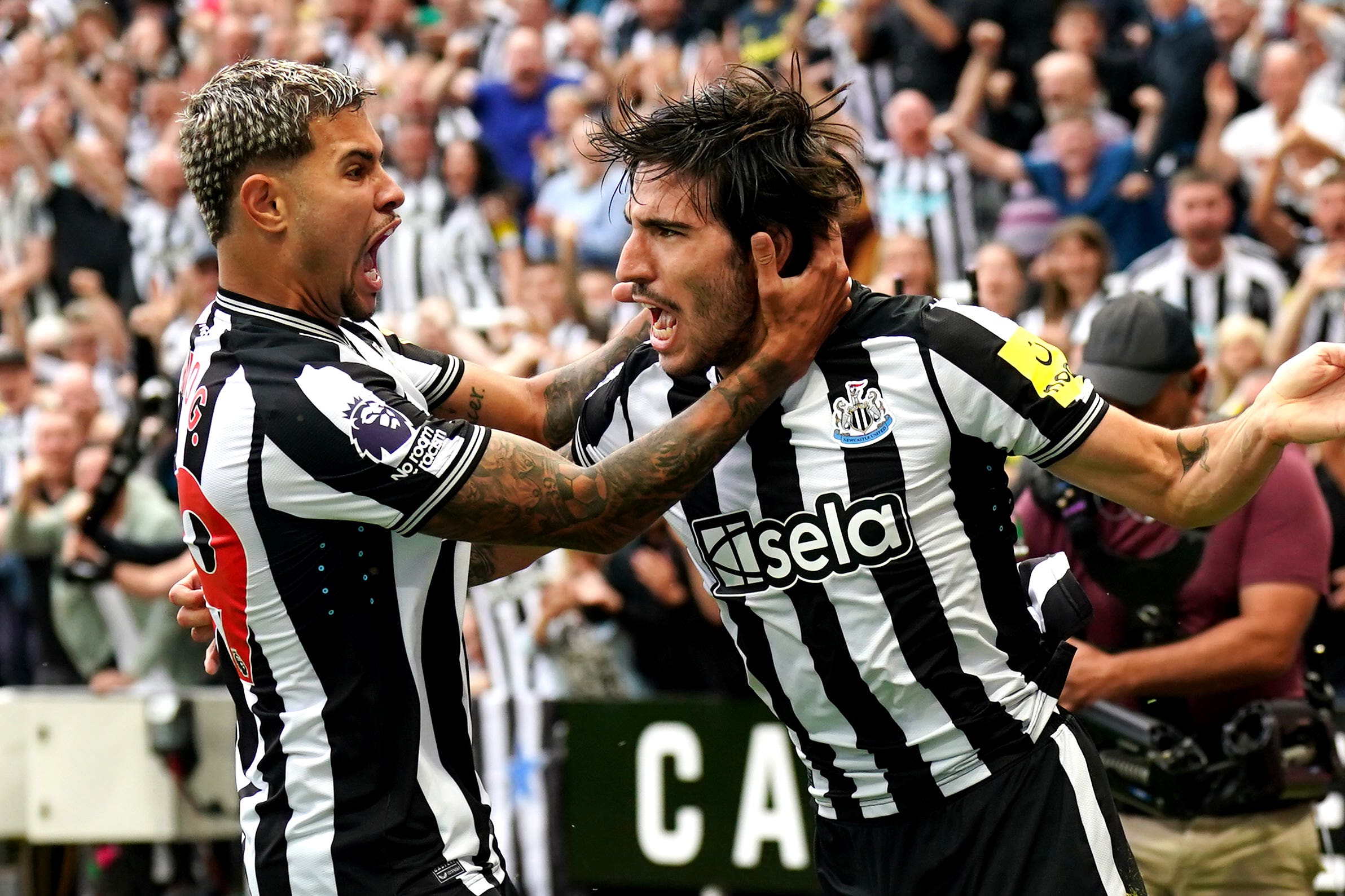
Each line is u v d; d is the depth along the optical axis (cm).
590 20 2666
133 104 3275
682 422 737
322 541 753
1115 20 2384
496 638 1752
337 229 757
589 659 1703
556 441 899
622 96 815
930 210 2148
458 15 2877
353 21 3003
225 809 1644
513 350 1981
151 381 1922
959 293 1889
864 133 2373
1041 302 1945
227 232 762
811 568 766
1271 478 1047
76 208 2839
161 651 1852
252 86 749
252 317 764
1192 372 1073
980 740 778
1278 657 1034
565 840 1563
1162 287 1838
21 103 3328
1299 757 1035
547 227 2369
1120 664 1035
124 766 1652
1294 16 2266
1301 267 1917
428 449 732
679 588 1664
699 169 732
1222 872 1087
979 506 769
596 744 1557
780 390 737
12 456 2269
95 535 1844
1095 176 2108
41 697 1664
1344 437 689
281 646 768
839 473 754
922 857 796
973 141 2189
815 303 729
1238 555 1052
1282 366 717
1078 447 741
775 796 1511
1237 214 2056
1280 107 2094
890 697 775
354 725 766
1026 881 780
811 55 2505
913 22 2380
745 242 737
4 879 1716
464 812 794
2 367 2292
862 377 750
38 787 1656
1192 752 1051
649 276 749
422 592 780
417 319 2092
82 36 3434
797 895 1503
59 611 1912
